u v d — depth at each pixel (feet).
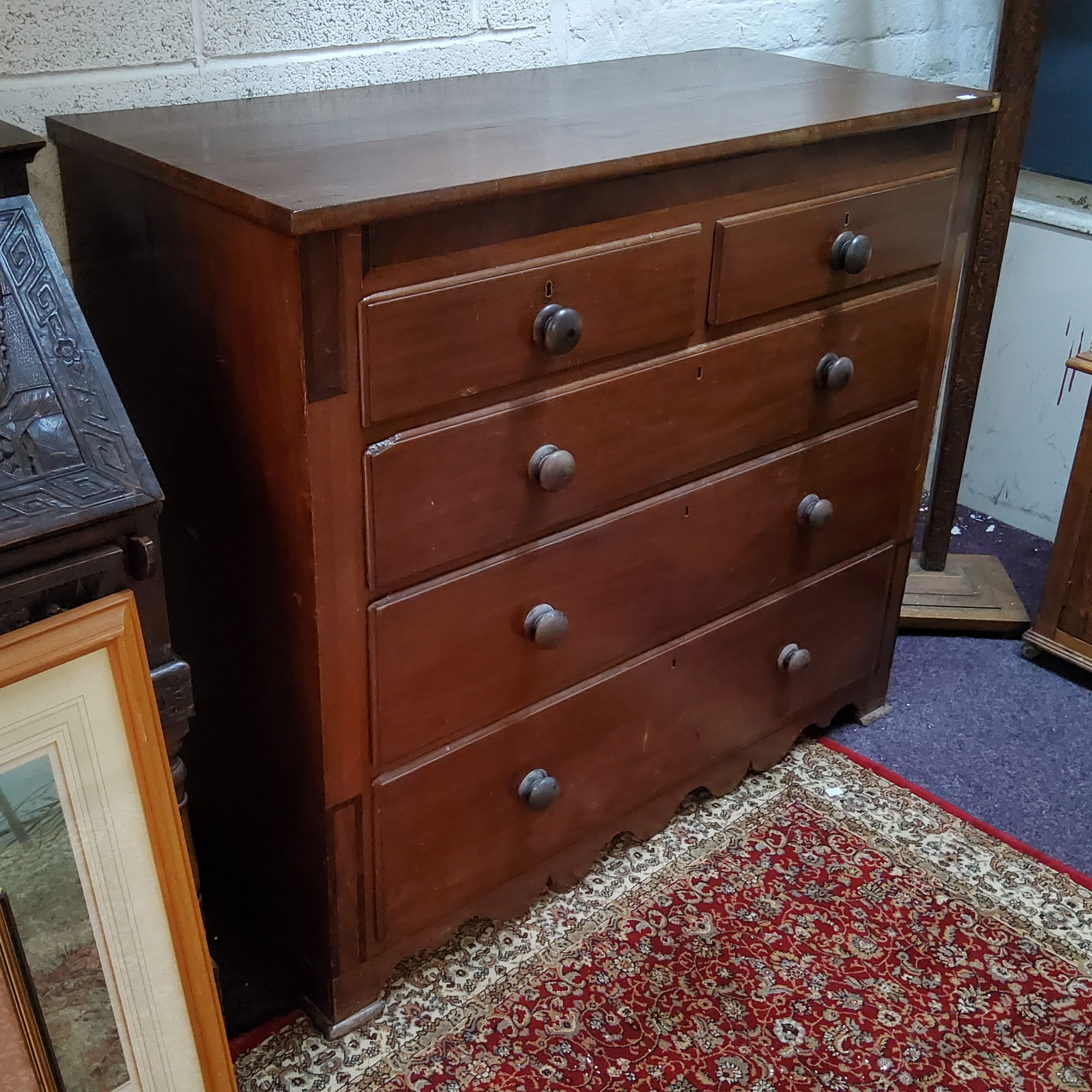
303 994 4.48
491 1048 4.31
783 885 5.06
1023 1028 4.43
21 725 2.93
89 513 2.87
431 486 3.68
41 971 3.19
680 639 4.86
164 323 3.81
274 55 4.59
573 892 5.01
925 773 5.81
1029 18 5.58
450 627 3.96
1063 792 5.70
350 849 4.08
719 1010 4.47
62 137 4.00
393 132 3.97
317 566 3.54
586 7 5.48
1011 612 6.92
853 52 6.81
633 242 3.86
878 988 4.58
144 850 3.29
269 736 4.09
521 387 3.81
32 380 3.03
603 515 4.30
